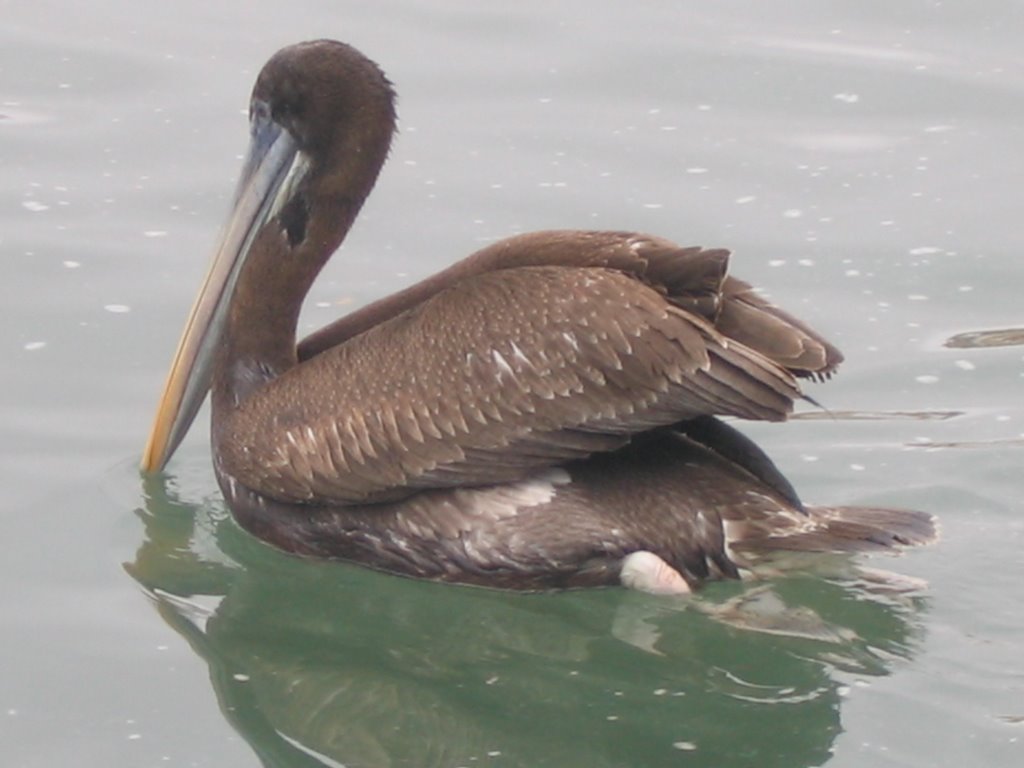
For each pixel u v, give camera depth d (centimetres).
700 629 1179
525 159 1734
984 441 1353
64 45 1912
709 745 1084
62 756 1062
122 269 1563
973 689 1095
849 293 1543
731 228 1625
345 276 1565
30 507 1291
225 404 1288
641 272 1164
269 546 1279
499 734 1104
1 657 1148
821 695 1109
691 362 1123
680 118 1800
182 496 1324
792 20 1978
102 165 1716
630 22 1973
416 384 1196
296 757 1070
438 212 1655
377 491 1215
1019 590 1186
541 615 1212
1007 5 1994
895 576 1202
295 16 1973
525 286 1179
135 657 1155
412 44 1922
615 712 1122
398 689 1149
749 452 1213
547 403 1163
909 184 1697
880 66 1884
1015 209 1656
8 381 1423
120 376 1431
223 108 1797
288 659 1176
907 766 1027
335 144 1291
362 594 1252
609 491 1185
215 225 1630
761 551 1188
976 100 1823
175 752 1069
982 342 1477
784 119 1800
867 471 1323
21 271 1556
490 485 1201
